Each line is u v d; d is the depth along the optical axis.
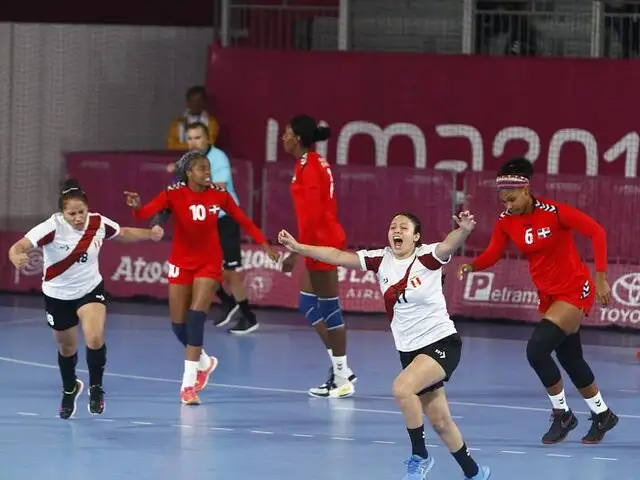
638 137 36.81
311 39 41.84
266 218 35.59
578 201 33.62
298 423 22.14
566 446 20.75
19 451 19.80
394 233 17.52
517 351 30.17
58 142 44.03
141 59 43.94
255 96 39.62
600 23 38.59
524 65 37.69
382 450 20.17
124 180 36.19
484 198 34.03
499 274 34.28
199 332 23.42
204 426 21.78
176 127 39.50
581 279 20.44
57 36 43.78
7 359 28.14
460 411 23.44
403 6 41.00
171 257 23.75
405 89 38.53
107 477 18.23
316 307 24.61
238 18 42.12
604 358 29.55
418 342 17.64
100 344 21.14
